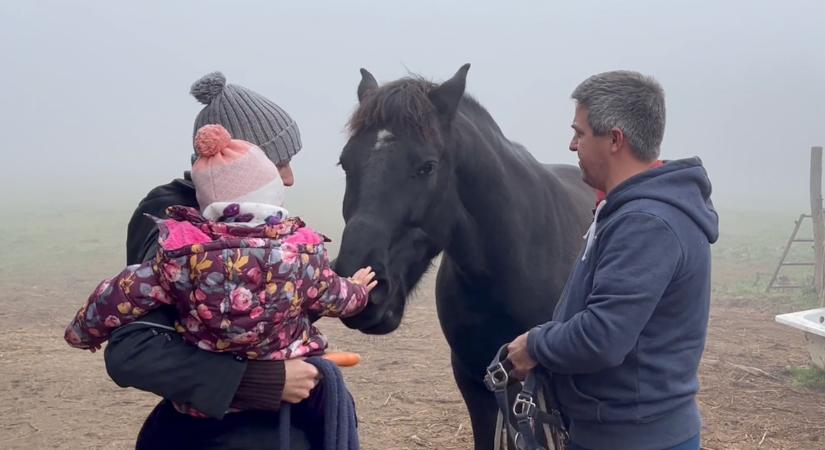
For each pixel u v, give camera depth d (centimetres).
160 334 202
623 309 225
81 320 202
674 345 238
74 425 564
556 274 360
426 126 293
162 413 221
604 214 245
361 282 239
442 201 311
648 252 228
